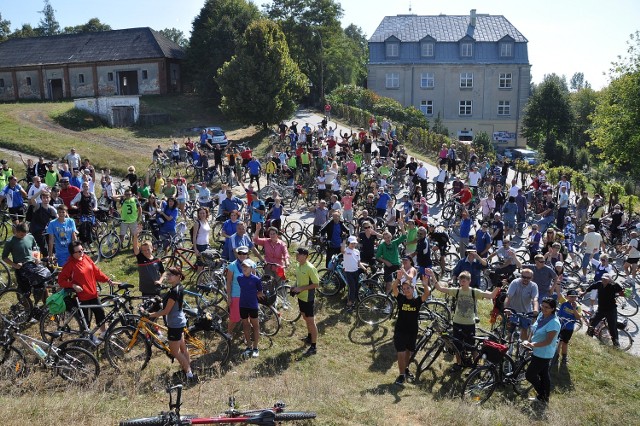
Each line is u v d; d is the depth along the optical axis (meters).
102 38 57.12
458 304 9.86
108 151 32.47
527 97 60.28
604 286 12.34
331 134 34.56
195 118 48.03
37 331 10.38
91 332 9.11
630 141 40.22
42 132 35.38
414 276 10.08
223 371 9.53
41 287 10.41
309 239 17.00
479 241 14.77
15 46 58.69
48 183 19.33
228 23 51.38
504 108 60.56
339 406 8.25
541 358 9.20
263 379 9.26
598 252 16.92
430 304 12.02
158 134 42.09
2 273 13.04
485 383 9.48
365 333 11.67
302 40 58.25
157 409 7.88
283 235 17.36
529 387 10.01
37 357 8.90
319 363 10.22
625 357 11.77
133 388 8.59
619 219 21.11
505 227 20.62
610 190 27.39
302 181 26.80
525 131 62.81
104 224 16.33
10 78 56.59
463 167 32.94
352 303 12.66
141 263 10.23
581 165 58.91
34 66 55.41
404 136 42.41
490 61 59.41
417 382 9.79
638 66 40.22
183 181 19.58
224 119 48.31
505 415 8.62
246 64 39.44
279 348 10.69
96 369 8.86
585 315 13.68
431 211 24.09
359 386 9.43
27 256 10.41
